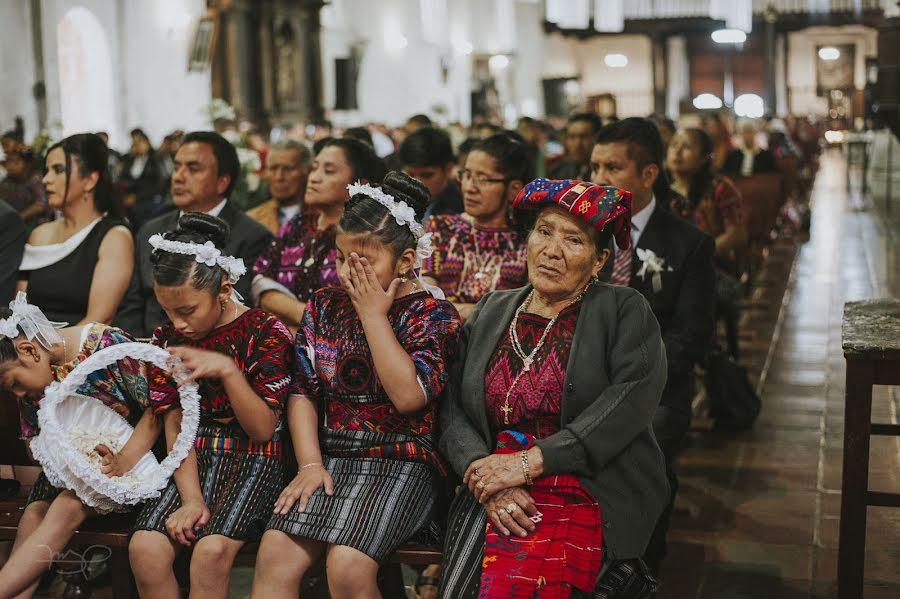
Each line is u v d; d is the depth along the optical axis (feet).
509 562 8.53
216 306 9.37
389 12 78.69
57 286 13.15
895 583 11.32
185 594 10.43
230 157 14.08
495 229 12.54
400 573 9.99
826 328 24.49
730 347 19.80
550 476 8.89
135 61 48.67
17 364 9.70
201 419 9.80
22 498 10.98
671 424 11.46
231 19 54.44
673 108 120.06
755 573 11.85
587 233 9.11
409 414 9.37
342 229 9.19
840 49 116.88
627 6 119.85
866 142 55.31
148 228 14.01
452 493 9.82
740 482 14.82
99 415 9.86
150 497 9.43
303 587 10.22
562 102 109.60
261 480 9.54
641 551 9.04
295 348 9.65
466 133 45.47
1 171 33.55
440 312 9.42
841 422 17.52
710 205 19.85
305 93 59.82
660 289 12.12
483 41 98.99
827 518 13.43
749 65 118.62
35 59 42.34
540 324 9.34
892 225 42.37
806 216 39.06
